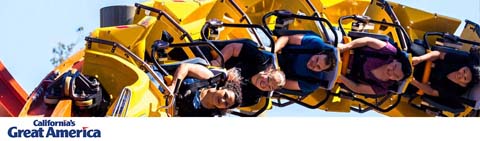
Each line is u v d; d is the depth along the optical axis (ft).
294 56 22.56
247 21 23.98
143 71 17.53
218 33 22.03
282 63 22.66
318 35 22.90
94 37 18.44
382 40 23.90
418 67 25.84
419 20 28.89
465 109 26.99
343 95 25.96
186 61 19.12
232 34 24.53
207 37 22.06
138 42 18.98
